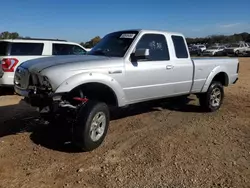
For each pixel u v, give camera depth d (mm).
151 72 6195
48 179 4117
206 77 7574
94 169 4438
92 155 4941
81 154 4973
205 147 5379
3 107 8141
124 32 6480
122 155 4965
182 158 4875
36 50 10789
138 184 4023
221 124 6809
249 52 38375
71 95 5227
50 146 5293
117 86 5609
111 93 5691
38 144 5375
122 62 5719
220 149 5297
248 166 4641
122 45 6113
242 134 6141
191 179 4184
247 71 18562
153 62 6285
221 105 8594
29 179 4102
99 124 5168
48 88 4855
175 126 6602
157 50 6480
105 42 6531
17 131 6082
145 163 4664
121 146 5359
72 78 4934
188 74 7059
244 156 5012
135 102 6148
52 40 11414
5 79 9992
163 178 4195
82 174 4277
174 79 6754
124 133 6070
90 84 5312
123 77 5691
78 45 12203
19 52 10320
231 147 5402
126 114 7582
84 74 5070
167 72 6543
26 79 5246
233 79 8469
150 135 5969
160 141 5629
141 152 5098
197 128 6480
